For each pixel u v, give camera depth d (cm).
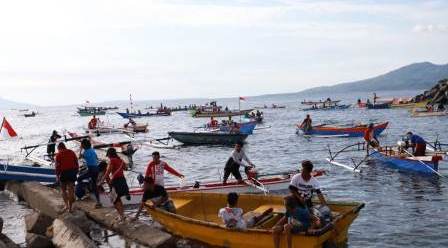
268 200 1320
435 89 8862
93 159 1528
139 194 1609
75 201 1528
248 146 3881
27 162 2736
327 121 6575
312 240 992
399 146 2433
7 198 1870
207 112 8288
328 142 3894
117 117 11238
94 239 1220
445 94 8025
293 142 4016
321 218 1044
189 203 1395
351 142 3819
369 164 2552
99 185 1393
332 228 1031
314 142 3947
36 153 3900
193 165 2906
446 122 5472
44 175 1939
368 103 9269
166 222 1270
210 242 1166
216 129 4656
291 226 1012
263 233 1050
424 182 2038
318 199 1195
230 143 3903
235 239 1105
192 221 1178
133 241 1187
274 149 3619
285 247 1033
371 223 1440
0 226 1253
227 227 1106
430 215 1510
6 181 1945
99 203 1453
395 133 4500
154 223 1395
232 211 1120
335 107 10025
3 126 2528
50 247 1163
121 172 1295
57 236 1165
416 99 9169
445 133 4328
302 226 1017
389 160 2433
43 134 6347
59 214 1381
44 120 11700
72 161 1395
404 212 1561
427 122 5606
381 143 3725
